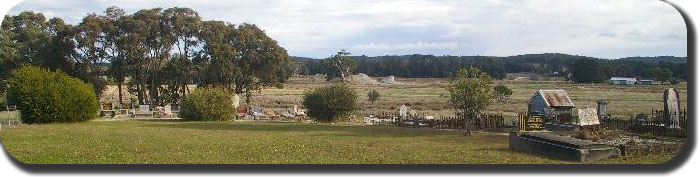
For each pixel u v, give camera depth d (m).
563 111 32.25
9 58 54.19
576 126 27.05
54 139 23.05
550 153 17.91
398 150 19.77
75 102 35.62
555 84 113.44
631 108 51.75
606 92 81.62
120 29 59.38
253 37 64.69
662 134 23.41
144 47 60.12
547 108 32.00
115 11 60.16
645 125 25.36
